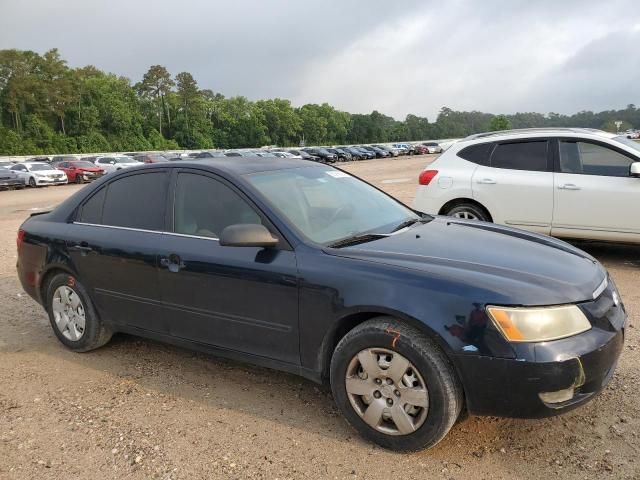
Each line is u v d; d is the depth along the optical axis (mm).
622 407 3393
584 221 6566
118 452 3145
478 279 2877
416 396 2900
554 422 3262
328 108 159000
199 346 3840
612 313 3033
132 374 4199
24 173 28578
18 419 3564
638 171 6078
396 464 2924
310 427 3336
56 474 2965
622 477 2744
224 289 3557
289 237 3402
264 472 2904
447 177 7328
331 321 3139
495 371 2723
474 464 2898
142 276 3986
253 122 136125
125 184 4340
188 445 3191
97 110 106688
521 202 6859
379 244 3406
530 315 2730
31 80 102500
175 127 126500
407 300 2895
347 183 4383
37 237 4711
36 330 5277
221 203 3762
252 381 4000
